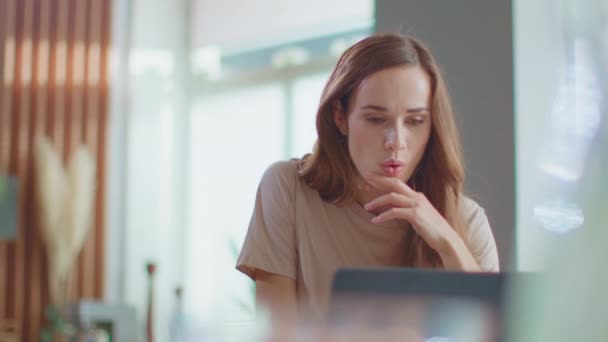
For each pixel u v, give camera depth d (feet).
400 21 8.29
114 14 26.58
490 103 7.59
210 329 1.30
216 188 26.96
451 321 1.37
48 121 25.54
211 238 26.94
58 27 25.72
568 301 0.97
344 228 4.46
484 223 4.80
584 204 0.98
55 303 24.38
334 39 24.03
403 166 4.17
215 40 26.73
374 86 4.07
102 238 25.75
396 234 4.40
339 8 23.54
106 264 25.99
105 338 11.46
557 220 1.00
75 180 24.79
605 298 0.95
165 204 27.17
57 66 25.71
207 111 27.22
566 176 1.05
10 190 23.88
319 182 4.49
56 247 24.43
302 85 25.00
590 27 1.19
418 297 1.64
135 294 26.32
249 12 25.94
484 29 7.70
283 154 25.43
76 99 25.73
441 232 4.10
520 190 7.30
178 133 27.50
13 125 25.09
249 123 26.21
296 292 4.55
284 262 4.52
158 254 26.99
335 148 4.45
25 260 24.71
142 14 26.78
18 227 24.63
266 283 4.55
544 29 7.19
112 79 26.43
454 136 4.35
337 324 1.27
